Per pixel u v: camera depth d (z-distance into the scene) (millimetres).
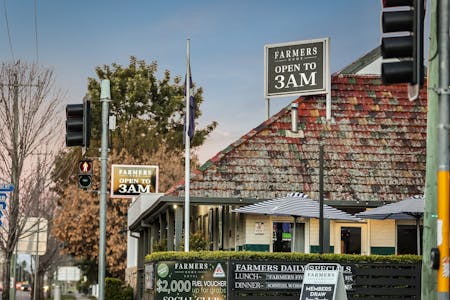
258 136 32031
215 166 30797
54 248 63281
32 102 33875
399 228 31109
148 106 75062
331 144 32219
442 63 12602
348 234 30953
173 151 71438
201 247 30094
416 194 31156
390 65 12359
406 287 24422
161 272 23734
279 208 26531
